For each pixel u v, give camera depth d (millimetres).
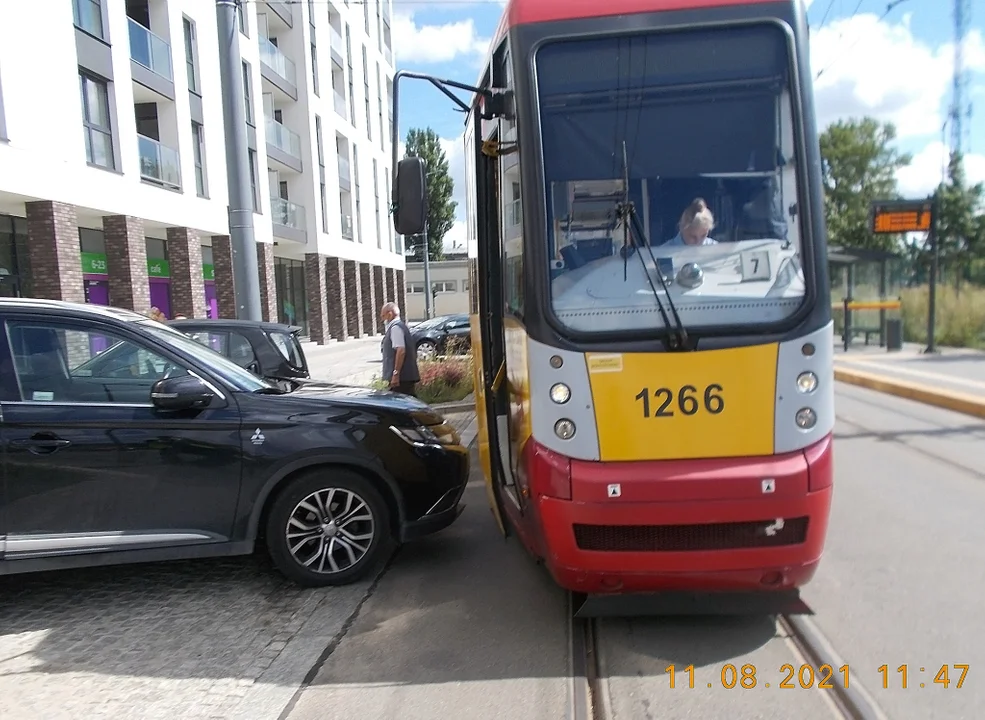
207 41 24359
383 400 5168
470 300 6535
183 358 4809
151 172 20672
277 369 8539
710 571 3695
